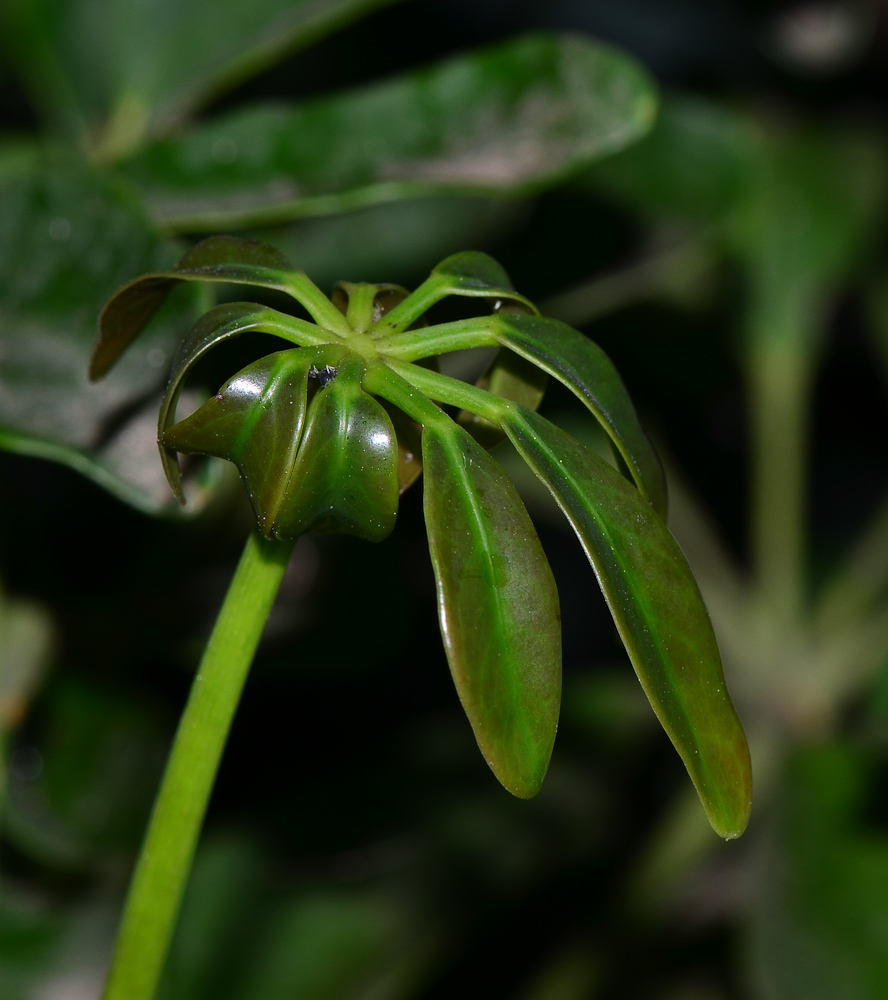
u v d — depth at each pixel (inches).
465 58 23.6
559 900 34.3
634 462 19.2
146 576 27.3
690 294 34.8
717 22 37.7
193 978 28.0
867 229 36.5
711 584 34.4
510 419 18.9
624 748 34.2
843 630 34.8
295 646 29.1
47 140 26.7
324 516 18.7
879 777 28.4
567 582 42.2
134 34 26.6
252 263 19.3
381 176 23.3
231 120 23.6
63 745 26.6
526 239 30.1
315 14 25.5
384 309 19.6
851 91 37.4
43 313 22.0
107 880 26.8
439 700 34.6
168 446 18.8
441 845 30.8
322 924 29.4
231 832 30.4
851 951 25.1
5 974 25.6
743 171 30.7
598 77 23.5
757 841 28.5
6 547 24.9
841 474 45.2
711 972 32.7
